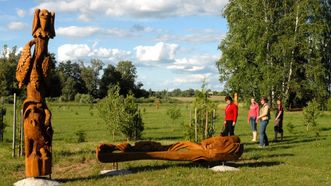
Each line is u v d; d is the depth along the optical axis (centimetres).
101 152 1160
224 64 5047
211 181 1103
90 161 1364
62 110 5397
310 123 2650
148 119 3838
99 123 3322
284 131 2681
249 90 4972
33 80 1040
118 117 2155
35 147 1042
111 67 11188
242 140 2144
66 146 1738
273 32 4778
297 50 4916
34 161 1034
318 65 4728
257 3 4866
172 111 3453
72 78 10244
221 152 1259
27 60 1038
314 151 1708
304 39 4753
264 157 1538
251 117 2098
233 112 1758
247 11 4959
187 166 1304
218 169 1258
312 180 1152
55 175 1180
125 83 11100
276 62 4944
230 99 1770
